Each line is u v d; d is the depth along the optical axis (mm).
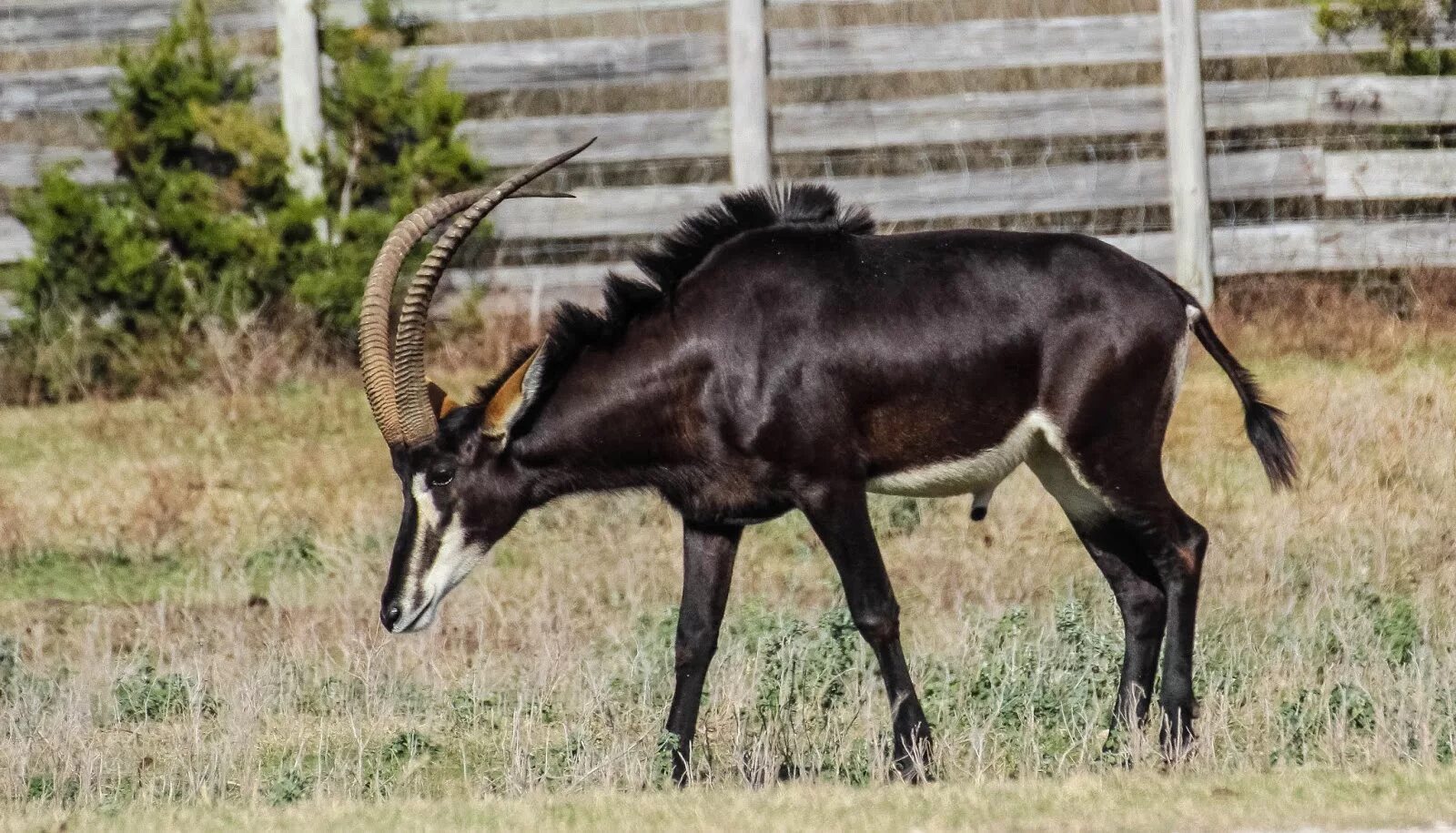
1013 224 58406
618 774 28594
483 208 28891
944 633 36719
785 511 28969
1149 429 29094
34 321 56844
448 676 35938
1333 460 45062
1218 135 58906
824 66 58438
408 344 28641
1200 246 56938
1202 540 29344
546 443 28719
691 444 28578
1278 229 57688
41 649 37312
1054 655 33875
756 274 28484
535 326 56562
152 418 53125
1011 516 43719
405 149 57312
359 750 30656
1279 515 42125
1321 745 28766
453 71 59281
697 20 66625
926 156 59344
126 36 60312
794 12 66688
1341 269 57781
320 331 56562
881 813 24484
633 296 28812
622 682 34094
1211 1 66500
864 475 28484
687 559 29172
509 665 35938
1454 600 37469
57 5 60094
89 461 50094
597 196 58188
